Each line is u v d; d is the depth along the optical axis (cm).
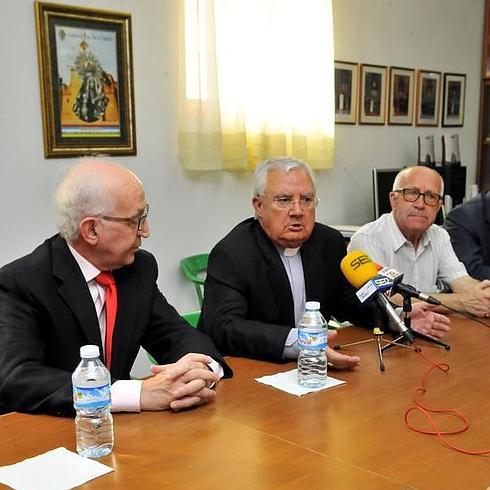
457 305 230
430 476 109
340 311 222
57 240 168
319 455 117
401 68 458
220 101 338
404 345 189
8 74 273
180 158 337
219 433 127
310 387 154
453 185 461
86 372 120
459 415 136
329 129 388
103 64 302
